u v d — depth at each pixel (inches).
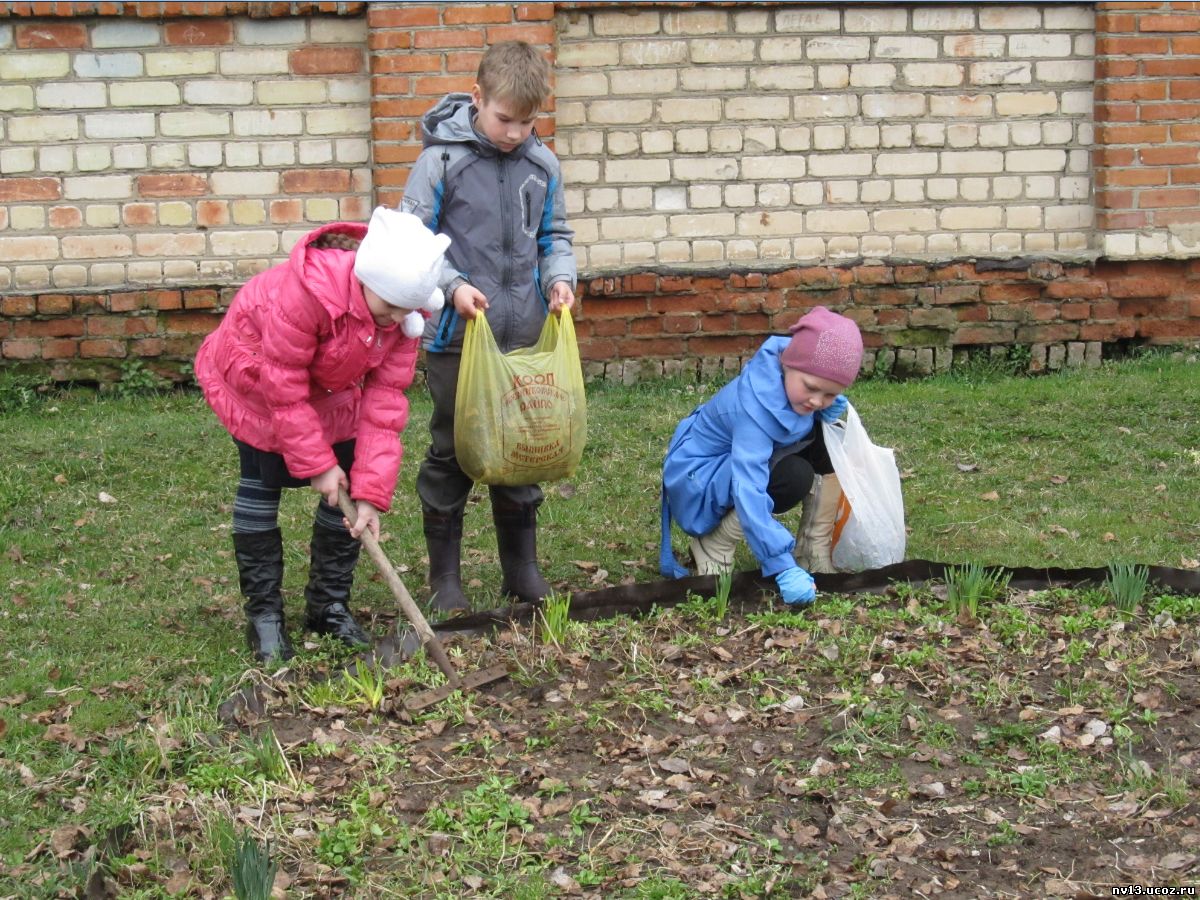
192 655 188.7
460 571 214.4
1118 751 156.2
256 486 185.8
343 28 335.9
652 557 231.0
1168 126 347.9
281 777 152.6
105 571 223.5
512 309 197.9
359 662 173.8
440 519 205.5
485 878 134.4
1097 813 144.2
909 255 351.6
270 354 168.1
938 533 236.5
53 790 151.4
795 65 345.4
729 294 346.0
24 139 333.4
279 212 341.4
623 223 347.9
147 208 338.3
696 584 199.9
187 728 161.3
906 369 350.9
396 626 196.7
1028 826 142.0
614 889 132.8
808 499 211.9
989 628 188.7
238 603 208.7
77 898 129.8
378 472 175.3
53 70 331.6
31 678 179.5
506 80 183.8
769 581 201.2
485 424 190.1
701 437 207.5
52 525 244.2
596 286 341.7
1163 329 352.8
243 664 183.2
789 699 169.9
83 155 335.0
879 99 348.2
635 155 345.7
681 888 131.6
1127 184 349.4
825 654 179.9
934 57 347.6
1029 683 173.5
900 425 297.3
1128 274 351.6
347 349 169.3
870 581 203.6
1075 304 350.9
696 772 153.2
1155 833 140.0
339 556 192.5
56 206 336.5
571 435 194.5
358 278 164.7
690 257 350.0
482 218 194.1
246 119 337.7
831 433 206.4
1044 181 353.4
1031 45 348.8
